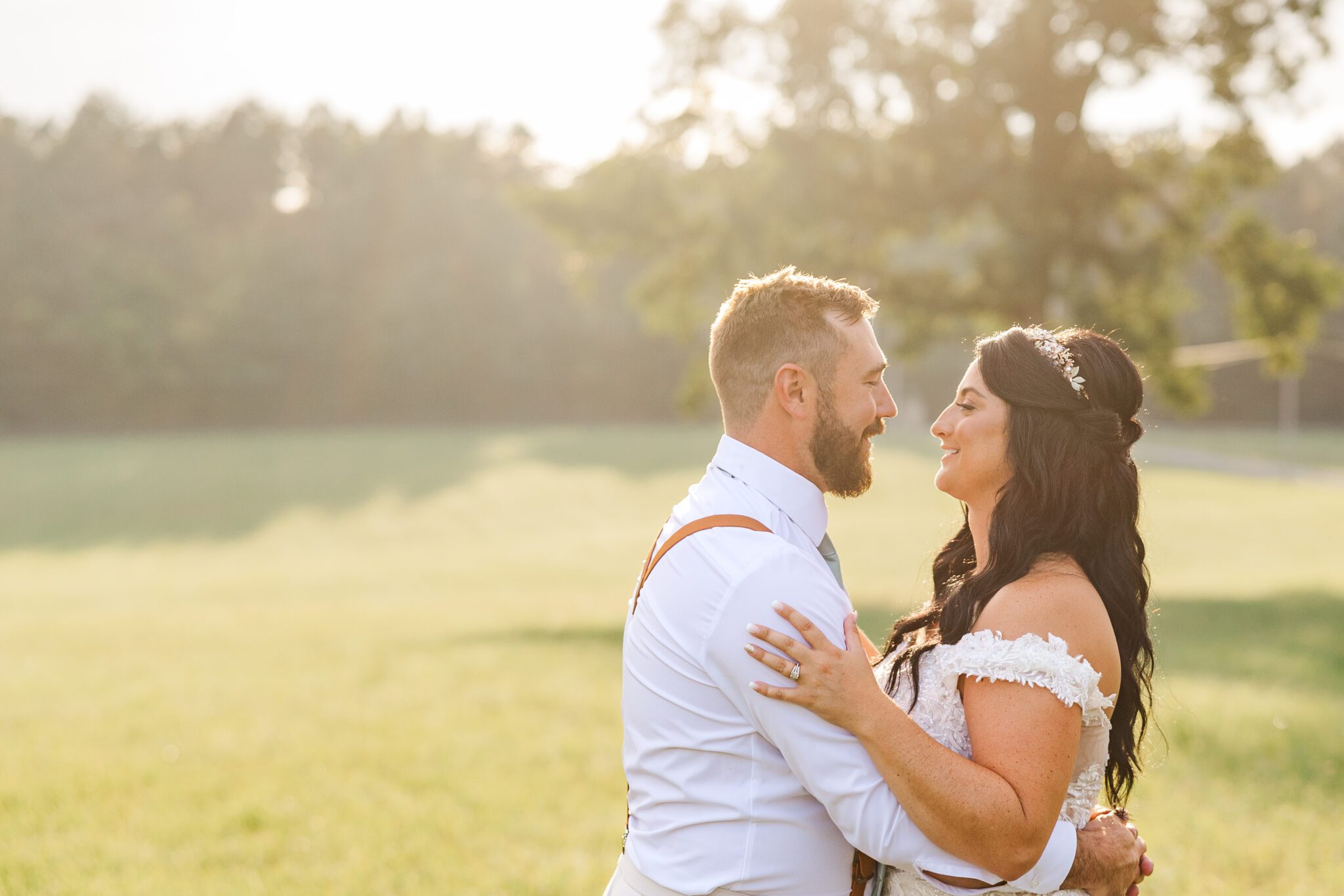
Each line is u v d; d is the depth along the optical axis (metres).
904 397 67.56
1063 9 13.28
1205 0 12.95
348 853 4.95
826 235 14.27
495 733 7.54
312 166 72.62
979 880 1.83
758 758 1.85
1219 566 21.86
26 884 4.55
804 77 13.90
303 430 67.44
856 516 33.41
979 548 2.13
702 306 15.91
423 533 33.12
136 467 48.28
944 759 1.76
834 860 1.90
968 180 14.03
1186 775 6.07
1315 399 67.06
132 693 9.63
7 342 61.12
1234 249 15.16
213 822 5.42
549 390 72.56
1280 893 4.25
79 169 63.84
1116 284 14.72
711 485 2.00
